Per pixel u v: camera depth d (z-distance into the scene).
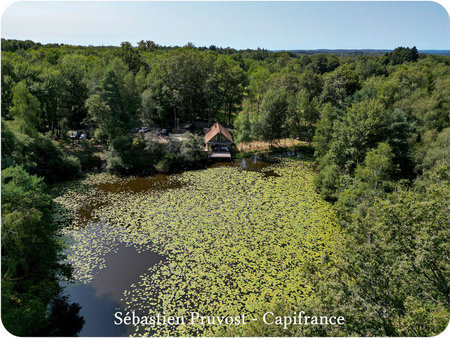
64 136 45.47
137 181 38.47
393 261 12.98
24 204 18.39
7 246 16.61
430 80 64.69
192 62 58.66
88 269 22.31
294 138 56.53
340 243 15.30
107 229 27.47
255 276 21.98
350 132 36.38
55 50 73.56
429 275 13.01
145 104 47.22
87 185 36.44
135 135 48.41
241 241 26.23
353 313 11.93
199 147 45.16
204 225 28.61
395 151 36.03
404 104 44.53
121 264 22.98
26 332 14.97
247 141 50.47
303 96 55.75
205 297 20.02
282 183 39.25
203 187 37.28
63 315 18.44
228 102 63.28
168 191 35.81
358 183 29.23
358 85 66.00
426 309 12.63
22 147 30.08
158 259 23.69
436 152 33.16
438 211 12.93
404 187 28.00
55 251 19.55
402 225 13.45
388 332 11.60
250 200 34.00
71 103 52.91
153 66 67.81
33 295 16.67
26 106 35.19
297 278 21.80
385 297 12.60
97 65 50.94
